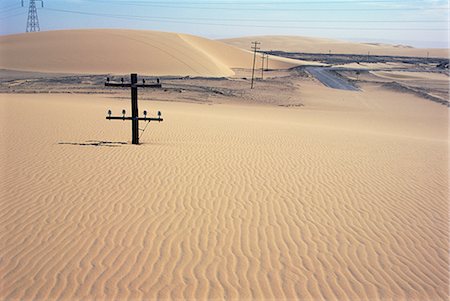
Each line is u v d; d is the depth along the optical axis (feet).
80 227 30.83
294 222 33.35
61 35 368.07
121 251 27.66
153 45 342.85
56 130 67.97
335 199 38.99
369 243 30.35
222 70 337.11
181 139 67.21
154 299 22.77
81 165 46.06
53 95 142.92
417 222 34.47
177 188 39.86
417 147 69.92
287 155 56.18
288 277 25.41
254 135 75.05
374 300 23.57
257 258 27.48
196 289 23.82
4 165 45.06
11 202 34.76
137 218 32.73
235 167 48.21
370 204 38.14
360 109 171.83
